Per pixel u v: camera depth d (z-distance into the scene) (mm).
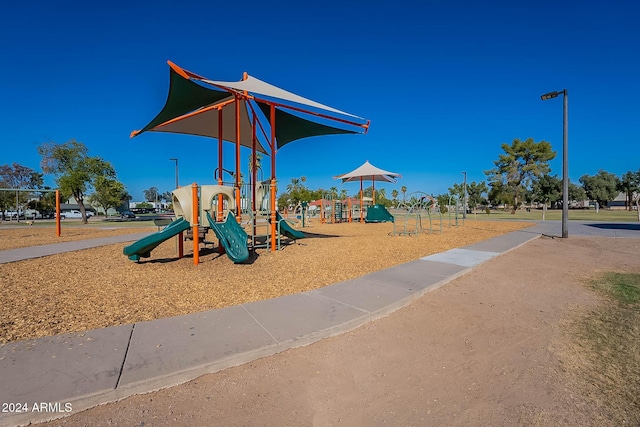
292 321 3881
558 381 2777
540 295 5211
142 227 21375
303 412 2389
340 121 10758
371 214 22750
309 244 10961
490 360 3146
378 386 2723
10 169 56938
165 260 7969
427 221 25375
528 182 49156
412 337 3666
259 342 3301
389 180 25750
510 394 2600
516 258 8406
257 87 8289
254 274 6508
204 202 7586
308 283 5797
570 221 22656
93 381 2561
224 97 9758
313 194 55906
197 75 7594
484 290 5508
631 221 22078
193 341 3322
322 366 3031
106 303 4676
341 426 2240
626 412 2369
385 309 4359
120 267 7168
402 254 8891
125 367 2785
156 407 2422
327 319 3939
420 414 2369
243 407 2441
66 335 3471
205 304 4633
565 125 12328
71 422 2238
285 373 2912
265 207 10297
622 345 3406
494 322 4098
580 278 6273
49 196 44125
